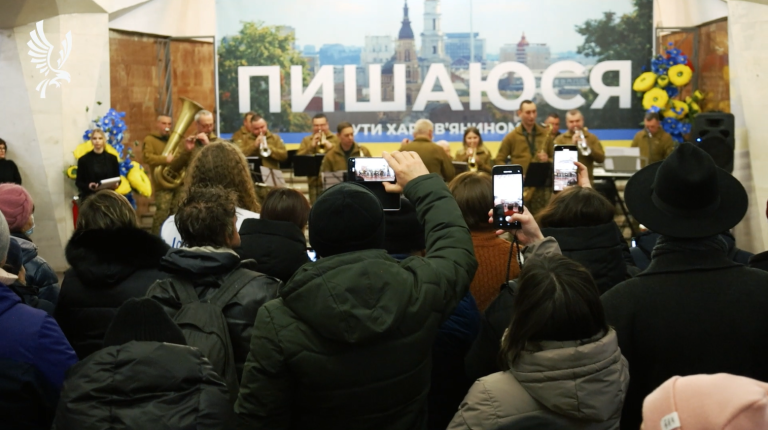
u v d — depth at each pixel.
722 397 0.93
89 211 2.65
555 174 3.85
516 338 1.71
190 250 2.28
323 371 1.72
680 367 1.97
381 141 12.25
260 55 12.09
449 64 12.16
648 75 11.45
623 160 9.98
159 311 1.76
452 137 12.24
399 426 1.82
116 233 2.58
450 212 2.01
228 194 2.53
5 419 1.91
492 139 12.23
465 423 1.73
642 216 2.07
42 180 9.96
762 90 9.61
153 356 1.61
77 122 10.10
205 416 1.57
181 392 1.58
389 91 12.19
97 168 9.60
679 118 11.37
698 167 1.99
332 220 1.81
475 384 1.77
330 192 1.86
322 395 1.75
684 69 11.23
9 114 9.88
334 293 1.68
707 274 2.00
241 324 2.19
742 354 1.94
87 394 1.55
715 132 7.79
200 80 12.02
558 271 1.73
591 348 1.65
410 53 12.14
